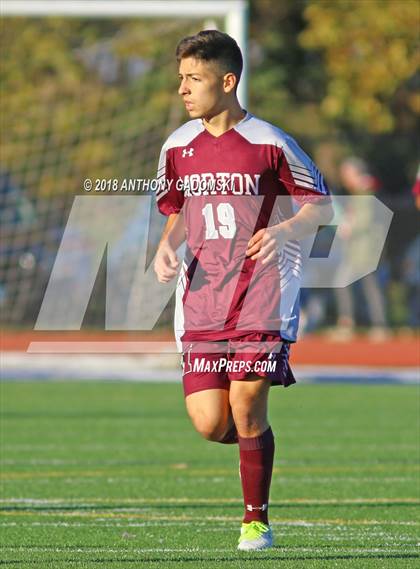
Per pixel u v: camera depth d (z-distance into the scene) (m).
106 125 70.50
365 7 89.50
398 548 20.72
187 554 20.06
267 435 20.69
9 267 67.81
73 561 19.38
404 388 54.97
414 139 111.62
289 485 28.97
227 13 52.12
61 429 39.78
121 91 71.56
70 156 69.44
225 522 23.67
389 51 89.81
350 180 72.94
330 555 19.95
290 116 102.75
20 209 68.06
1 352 67.94
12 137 69.12
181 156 21.00
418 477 30.25
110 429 39.84
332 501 26.56
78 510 25.16
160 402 48.03
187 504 26.03
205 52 20.34
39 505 25.78
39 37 79.19
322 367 65.88
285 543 21.23
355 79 90.75
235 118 20.86
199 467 31.89
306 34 91.56
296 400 49.66
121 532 22.42
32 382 56.19
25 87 74.56
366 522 23.75
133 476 30.20
